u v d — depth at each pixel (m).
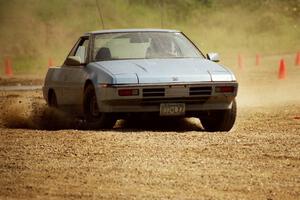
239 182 19.14
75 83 30.39
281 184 18.98
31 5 127.94
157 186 18.70
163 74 27.67
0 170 20.83
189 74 27.89
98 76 28.16
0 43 115.50
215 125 29.31
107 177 19.72
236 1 138.75
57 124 32.97
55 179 19.61
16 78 77.31
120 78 27.34
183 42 31.23
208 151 23.08
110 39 30.84
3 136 26.64
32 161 21.94
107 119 28.05
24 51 113.38
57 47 116.19
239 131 28.38
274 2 140.75
